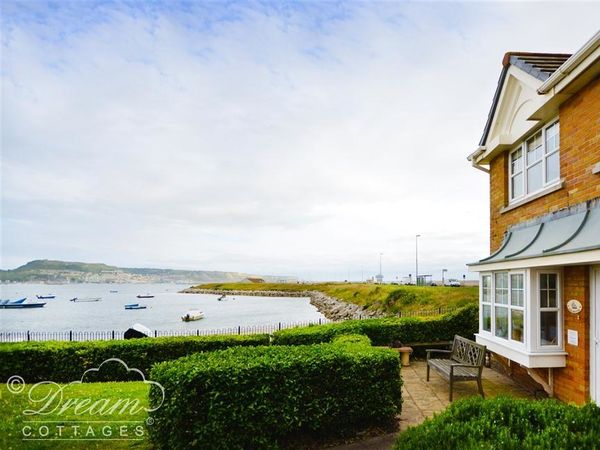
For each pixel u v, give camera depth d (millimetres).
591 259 5438
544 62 8984
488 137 10836
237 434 5203
